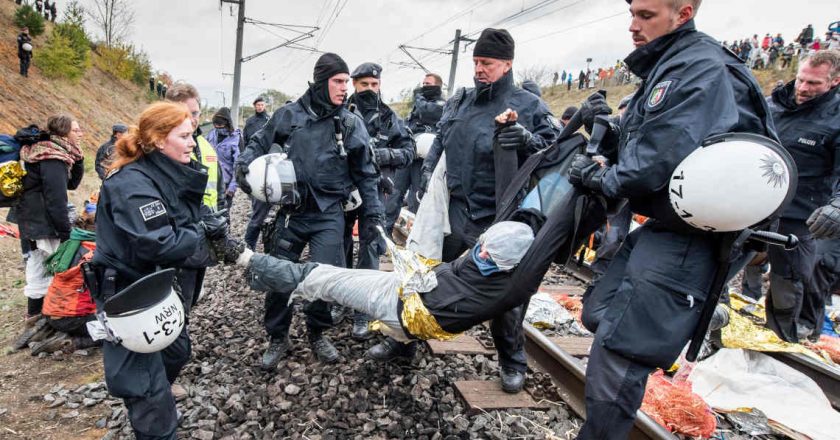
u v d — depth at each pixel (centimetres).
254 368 348
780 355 380
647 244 200
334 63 325
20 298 532
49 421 296
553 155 262
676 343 189
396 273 263
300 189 333
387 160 471
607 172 200
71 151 442
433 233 334
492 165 312
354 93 498
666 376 349
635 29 205
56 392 330
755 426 295
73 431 286
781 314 384
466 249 342
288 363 352
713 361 361
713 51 186
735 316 382
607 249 376
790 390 319
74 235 399
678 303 189
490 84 310
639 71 209
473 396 306
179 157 228
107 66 2777
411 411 294
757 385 325
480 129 311
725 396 324
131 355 221
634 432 262
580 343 398
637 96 209
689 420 277
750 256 203
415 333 252
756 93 190
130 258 219
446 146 331
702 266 190
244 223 977
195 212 242
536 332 362
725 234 184
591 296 228
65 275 390
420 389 317
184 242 222
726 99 178
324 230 342
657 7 194
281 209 346
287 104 352
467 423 285
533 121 309
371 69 483
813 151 387
